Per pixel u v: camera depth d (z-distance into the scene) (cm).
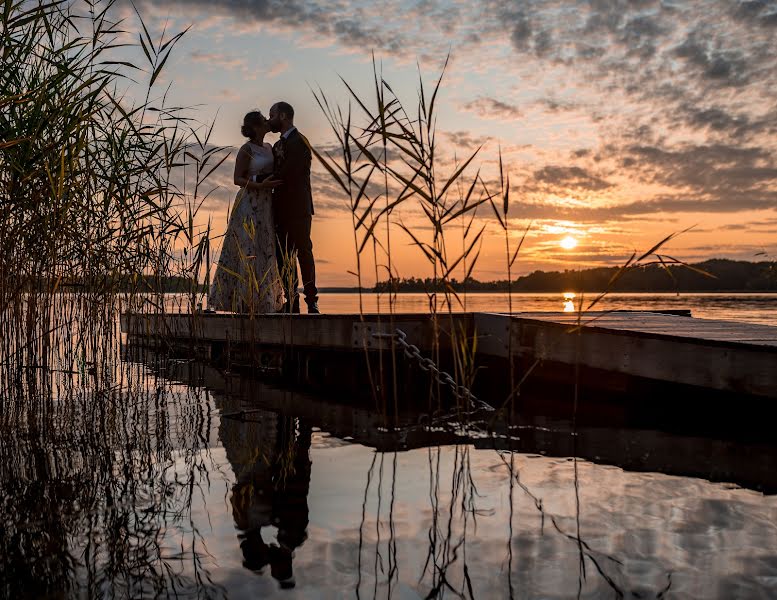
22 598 124
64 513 173
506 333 439
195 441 260
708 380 328
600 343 380
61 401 347
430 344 447
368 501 183
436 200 268
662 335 348
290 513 173
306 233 571
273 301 565
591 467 223
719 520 167
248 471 215
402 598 124
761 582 130
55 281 376
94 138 350
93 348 412
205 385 427
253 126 555
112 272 405
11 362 373
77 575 135
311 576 134
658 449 252
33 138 303
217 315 572
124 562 141
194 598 124
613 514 172
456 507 178
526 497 188
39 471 213
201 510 175
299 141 559
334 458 234
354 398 388
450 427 297
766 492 193
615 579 132
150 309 454
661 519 168
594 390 409
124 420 300
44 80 317
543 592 126
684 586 128
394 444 259
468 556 145
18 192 326
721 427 300
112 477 207
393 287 300
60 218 350
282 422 304
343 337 457
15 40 301
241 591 127
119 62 322
